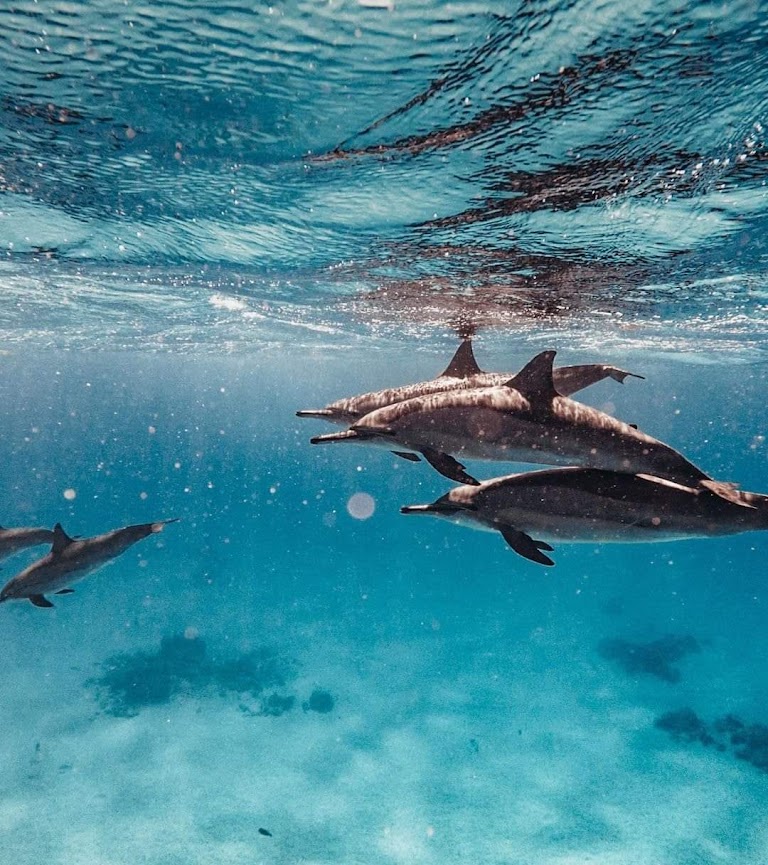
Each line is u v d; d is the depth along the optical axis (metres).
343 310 15.05
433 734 18.20
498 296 12.15
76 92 4.35
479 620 30.78
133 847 12.75
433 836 13.47
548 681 22.61
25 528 10.19
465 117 4.55
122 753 16.42
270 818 13.91
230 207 7.08
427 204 6.64
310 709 19.48
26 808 13.91
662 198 6.36
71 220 7.98
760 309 13.83
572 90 4.13
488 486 5.86
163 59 3.85
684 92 4.16
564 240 7.99
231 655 24.45
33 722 18.03
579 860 12.73
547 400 5.64
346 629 28.81
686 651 26.03
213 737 17.45
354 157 5.41
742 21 3.36
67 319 19.59
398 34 3.48
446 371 8.32
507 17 3.31
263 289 12.73
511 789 15.37
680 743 17.75
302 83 4.08
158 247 9.34
